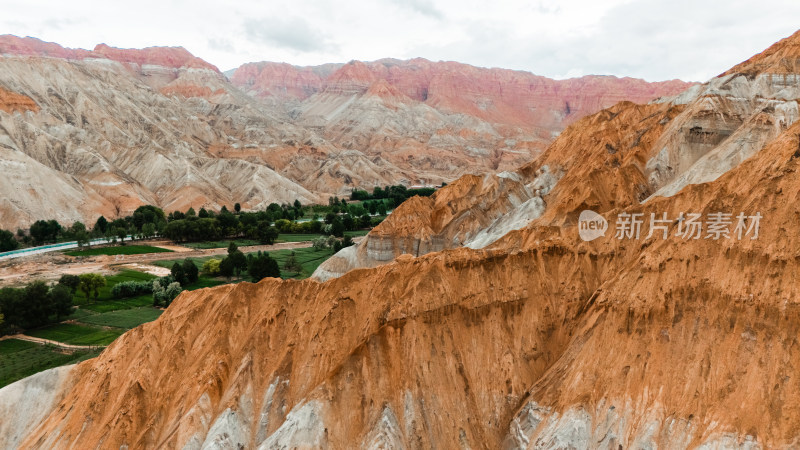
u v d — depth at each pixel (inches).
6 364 2539.4
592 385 1520.7
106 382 1812.3
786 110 2303.2
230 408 1626.5
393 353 1679.4
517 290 1831.9
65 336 2935.5
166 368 1803.6
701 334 1461.6
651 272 1624.0
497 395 1653.5
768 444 1225.4
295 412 1569.9
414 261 1940.2
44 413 1857.8
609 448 1403.8
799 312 1341.0
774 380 1306.6
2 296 2979.8
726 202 1641.2
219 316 1908.2
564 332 1764.3
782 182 1546.5
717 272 1517.0
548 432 1476.4
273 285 1985.7
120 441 1615.4
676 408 1378.0
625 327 1579.7
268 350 1807.3
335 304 1830.7
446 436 1557.6
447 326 1745.8
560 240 1968.5
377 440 1496.1
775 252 1444.4
